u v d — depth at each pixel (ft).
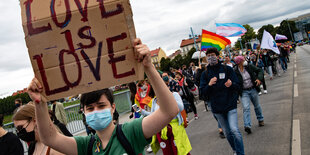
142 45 4.87
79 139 6.05
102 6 5.03
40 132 5.55
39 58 5.08
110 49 5.06
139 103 15.81
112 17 5.04
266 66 48.91
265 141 16.29
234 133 13.33
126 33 5.05
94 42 5.07
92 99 5.73
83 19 5.06
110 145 5.70
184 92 25.29
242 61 18.69
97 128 5.71
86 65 5.08
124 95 44.06
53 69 5.08
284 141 15.56
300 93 29.17
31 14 5.12
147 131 5.59
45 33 5.08
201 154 16.56
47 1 5.17
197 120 28.45
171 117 5.40
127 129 5.76
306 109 21.74
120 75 5.08
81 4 5.08
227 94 14.02
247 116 18.38
